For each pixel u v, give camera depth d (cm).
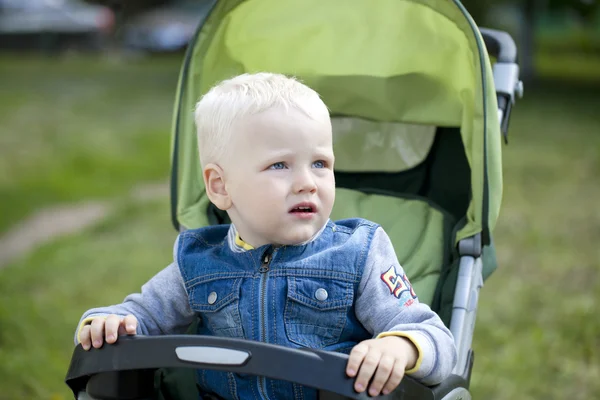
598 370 441
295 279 236
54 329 505
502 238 659
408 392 206
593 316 500
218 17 302
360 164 339
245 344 199
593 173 877
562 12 1875
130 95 1584
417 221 310
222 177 240
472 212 289
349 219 258
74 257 650
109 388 218
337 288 236
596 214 718
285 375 195
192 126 308
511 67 325
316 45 317
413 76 312
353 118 336
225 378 240
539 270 585
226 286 241
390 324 232
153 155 1059
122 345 212
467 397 243
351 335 241
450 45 296
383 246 246
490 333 484
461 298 272
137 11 2636
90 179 939
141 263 629
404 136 333
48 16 2278
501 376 436
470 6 1523
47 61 2217
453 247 293
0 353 471
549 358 454
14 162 1000
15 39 2281
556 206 749
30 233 742
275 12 309
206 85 310
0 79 1792
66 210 818
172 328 255
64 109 1405
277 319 234
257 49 317
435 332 220
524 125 1203
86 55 2339
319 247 242
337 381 194
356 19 309
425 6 291
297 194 227
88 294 565
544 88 1641
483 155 277
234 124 234
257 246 243
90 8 2414
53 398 421
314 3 307
